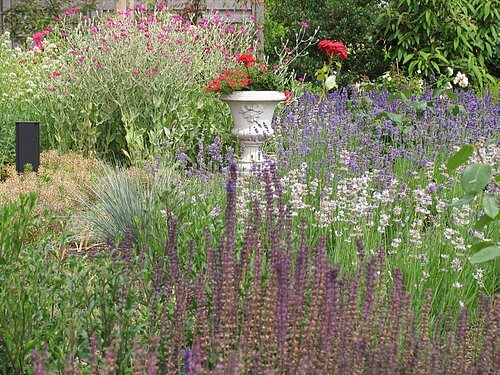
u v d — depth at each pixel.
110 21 9.27
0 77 9.62
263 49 12.60
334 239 5.00
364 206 4.65
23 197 3.48
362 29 13.12
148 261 3.91
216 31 10.09
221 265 3.15
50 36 11.58
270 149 7.96
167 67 8.52
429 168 5.96
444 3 13.33
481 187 2.84
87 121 8.56
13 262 3.37
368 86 9.82
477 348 3.09
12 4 14.55
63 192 6.50
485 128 7.30
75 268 3.31
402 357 2.90
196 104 8.70
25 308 3.09
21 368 3.03
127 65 8.52
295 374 2.62
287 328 2.78
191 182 5.99
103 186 6.11
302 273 2.95
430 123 7.27
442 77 13.12
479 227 3.11
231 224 3.31
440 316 3.13
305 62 12.79
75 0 13.91
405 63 13.77
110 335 2.97
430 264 4.36
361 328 2.95
